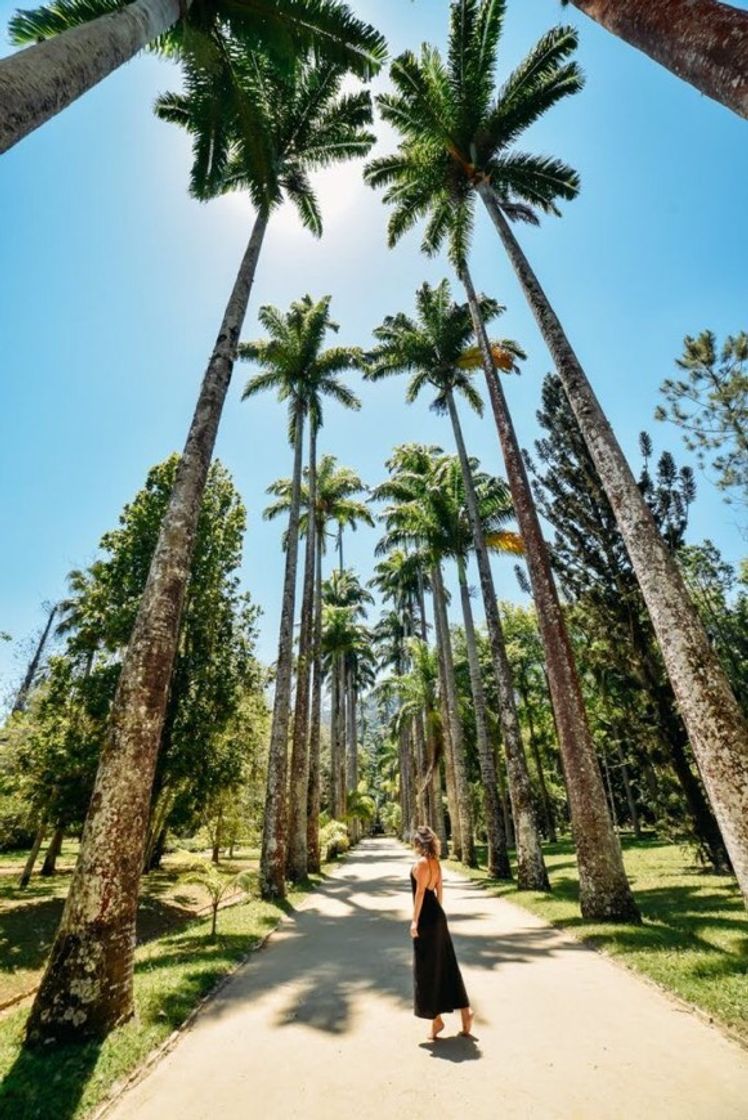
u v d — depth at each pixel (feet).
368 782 271.08
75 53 15.11
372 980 20.39
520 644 124.16
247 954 25.53
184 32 28.07
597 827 30.76
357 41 28.68
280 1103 11.62
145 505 57.82
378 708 214.69
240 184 45.34
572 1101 11.12
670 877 47.21
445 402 76.74
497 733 118.11
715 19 12.94
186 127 40.63
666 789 47.75
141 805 18.66
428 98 45.93
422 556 86.58
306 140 45.62
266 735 83.56
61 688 53.62
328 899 44.37
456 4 45.62
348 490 90.17
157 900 53.06
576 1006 16.61
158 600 21.35
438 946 15.28
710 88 12.95
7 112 12.46
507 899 39.19
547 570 37.88
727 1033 14.17
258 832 88.84
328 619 110.83
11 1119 11.51
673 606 20.49
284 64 29.89
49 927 41.50
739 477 53.36
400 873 63.77
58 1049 14.89
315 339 67.41
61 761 48.65
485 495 75.46
